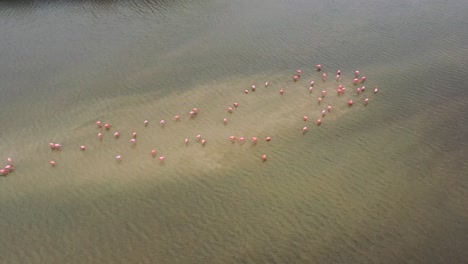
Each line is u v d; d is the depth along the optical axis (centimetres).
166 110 3206
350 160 2644
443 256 2067
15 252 2198
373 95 3241
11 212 2411
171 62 3809
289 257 2106
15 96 3450
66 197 2492
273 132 2927
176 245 2197
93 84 3556
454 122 2889
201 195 2469
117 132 2994
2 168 2727
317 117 3045
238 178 2573
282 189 2477
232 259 2116
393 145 2738
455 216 2247
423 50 3769
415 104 3105
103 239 2242
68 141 2931
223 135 2923
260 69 3662
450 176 2481
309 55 3816
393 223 2231
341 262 2070
